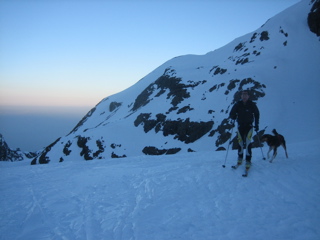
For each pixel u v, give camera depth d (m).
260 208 5.26
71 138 65.25
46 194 7.11
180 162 10.08
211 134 46.19
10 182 8.75
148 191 6.66
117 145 57.38
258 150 12.06
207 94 58.59
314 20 59.25
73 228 4.98
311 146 11.70
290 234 4.18
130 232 4.65
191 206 5.60
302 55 54.31
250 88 47.97
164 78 84.44
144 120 62.44
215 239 4.21
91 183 7.90
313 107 37.75
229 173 7.46
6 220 5.45
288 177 6.82
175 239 4.30
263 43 67.12
